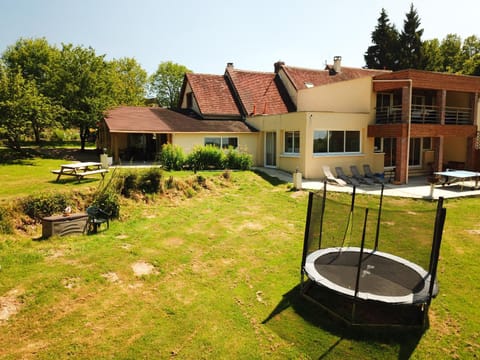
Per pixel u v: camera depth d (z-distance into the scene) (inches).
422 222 501.7
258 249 400.2
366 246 407.2
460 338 241.1
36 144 1487.5
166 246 394.0
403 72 804.6
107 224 441.4
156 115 1053.8
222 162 848.3
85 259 339.6
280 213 553.6
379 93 917.2
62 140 1804.9
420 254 386.0
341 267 300.0
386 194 674.2
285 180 789.9
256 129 1033.5
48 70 1155.9
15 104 847.7
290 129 871.1
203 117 1085.8
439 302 287.0
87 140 1743.4
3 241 363.9
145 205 545.3
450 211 561.6
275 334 243.9
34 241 378.9
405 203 614.2
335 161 852.0
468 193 673.0
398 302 241.0
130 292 292.7
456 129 880.9
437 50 2065.7
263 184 749.9
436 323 258.2
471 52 2315.5
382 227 480.4
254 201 624.4
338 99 956.0
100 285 297.9
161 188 596.1
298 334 244.4
